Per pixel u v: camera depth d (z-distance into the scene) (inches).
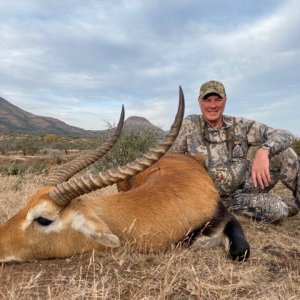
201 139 100.7
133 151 182.1
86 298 55.2
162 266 66.1
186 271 63.9
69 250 68.8
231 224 78.5
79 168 77.5
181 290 59.7
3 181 157.6
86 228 66.6
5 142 666.8
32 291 57.1
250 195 100.5
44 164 225.9
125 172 66.4
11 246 67.3
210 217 77.5
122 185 98.6
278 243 84.8
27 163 263.6
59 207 67.2
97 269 64.5
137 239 71.5
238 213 103.2
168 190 76.9
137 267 66.2
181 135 102.1
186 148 102.1
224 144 100.2
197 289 59.4
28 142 655.8
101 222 66.5
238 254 72.4
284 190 150.7
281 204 100.0
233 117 102.4
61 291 56.4
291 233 95.7
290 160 104.1
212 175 98.7
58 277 61.4
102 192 126.7
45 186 72.8
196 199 77.5
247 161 101.3
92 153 78.9
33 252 67.9
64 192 65.9
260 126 100.8
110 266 65.8
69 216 67.6
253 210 100.4
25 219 67.6
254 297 58.4
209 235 76.9
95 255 69.2
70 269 65.0
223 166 98.8
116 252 69.8
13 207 106.9
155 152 64.8
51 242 68.0
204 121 101.7
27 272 63.9
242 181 100.7
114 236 64.1
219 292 59.4
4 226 68.5
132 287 58.9
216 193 82.7
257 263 72.1
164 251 73.1
